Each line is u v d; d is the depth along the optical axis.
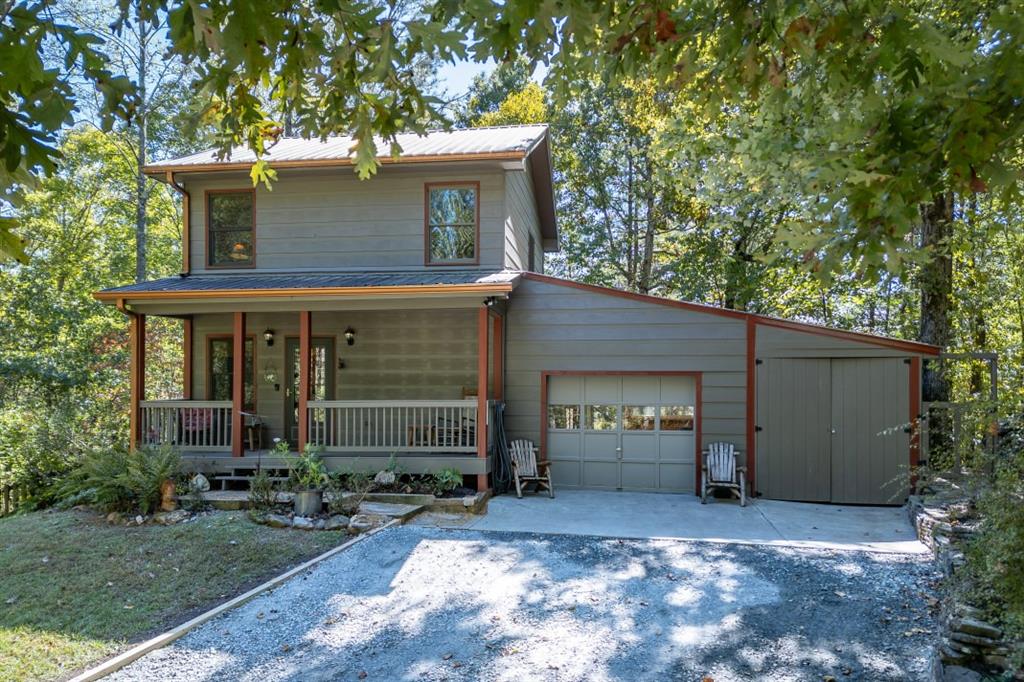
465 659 5.04
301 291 10.52
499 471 11.52
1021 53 2.66
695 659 4.94
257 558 7.69
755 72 3.67
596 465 11.87
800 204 6.04
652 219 22.00
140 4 2.44
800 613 5.73
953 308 13.13
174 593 6.68
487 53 3.09
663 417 11.68
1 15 1.97
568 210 23.61
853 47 3.20
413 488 10.24
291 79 3.35
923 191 2.95
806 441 10.90
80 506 10.27
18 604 6.42
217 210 13.02
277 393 13.07
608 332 11.77
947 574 5.70
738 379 11.23
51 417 12.48
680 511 10.00
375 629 5.64
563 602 6.10
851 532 8.66
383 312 12.78
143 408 11.21
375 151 3.79
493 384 12.05
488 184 12.27
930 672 4.57
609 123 21.53
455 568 7.07
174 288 11.11
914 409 10.45
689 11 3.77
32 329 17.25
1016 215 8.73
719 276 19.36
